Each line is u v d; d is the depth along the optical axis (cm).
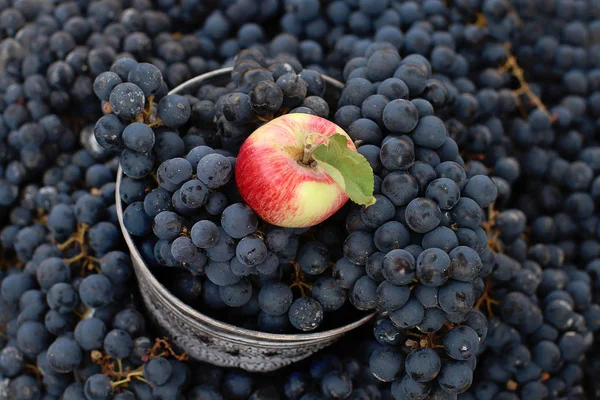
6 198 78
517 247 77
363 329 71
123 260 71
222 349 69
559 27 86
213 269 65
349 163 63
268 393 71
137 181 67
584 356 78
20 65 78
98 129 66
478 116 80
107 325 71
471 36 81
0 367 74
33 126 77
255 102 66
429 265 63
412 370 65
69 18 80
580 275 80
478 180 67
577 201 81
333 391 69
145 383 70
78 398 70
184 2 82
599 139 86
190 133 69
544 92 87
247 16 83
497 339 73
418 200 65
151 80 66
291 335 65
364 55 76
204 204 65
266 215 64
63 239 74
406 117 66
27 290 74
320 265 66
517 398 74
